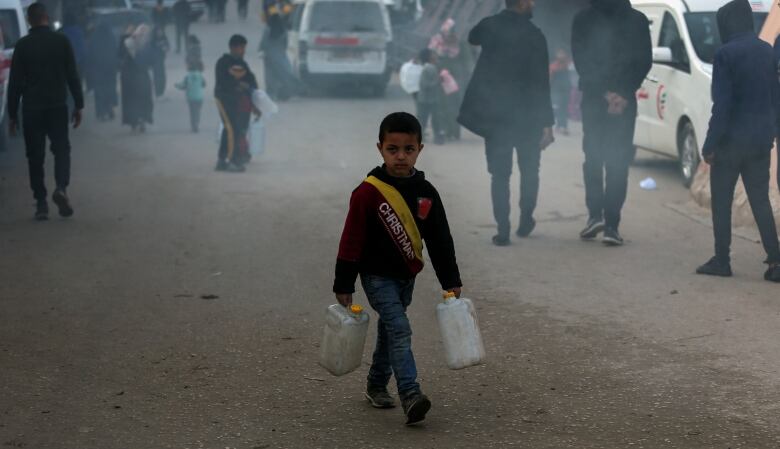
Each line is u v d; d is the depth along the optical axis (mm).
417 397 8336
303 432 8562
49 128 18234
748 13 13469
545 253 15406
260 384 9852
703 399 9203
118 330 11680
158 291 13422
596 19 15547
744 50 13242
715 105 13219
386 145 8367
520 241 16328
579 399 9273
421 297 12984
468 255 15336
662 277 13820
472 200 20078
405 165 8367
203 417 8953
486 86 15617
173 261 15125
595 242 16203
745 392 9344
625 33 15438
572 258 15047
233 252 15680
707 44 21125
